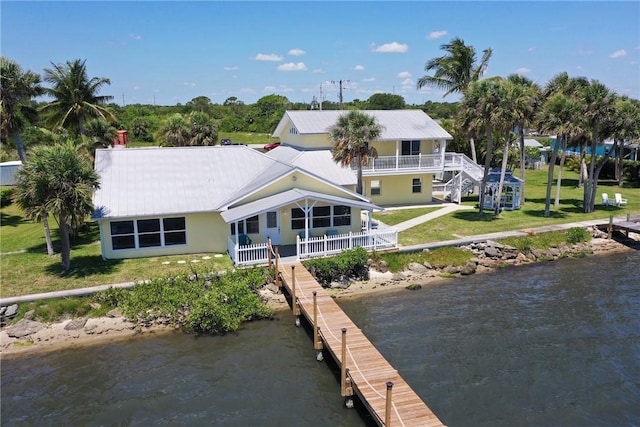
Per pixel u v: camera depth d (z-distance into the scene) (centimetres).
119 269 2380
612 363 1748
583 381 1634
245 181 2870
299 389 1614
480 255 2842
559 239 3094
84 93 4069
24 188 2119
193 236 2636
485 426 1407
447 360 1777
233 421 1455
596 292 2419
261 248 2472
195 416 1481
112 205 2498
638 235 3319
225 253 2662
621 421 1426
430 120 4069
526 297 2366
